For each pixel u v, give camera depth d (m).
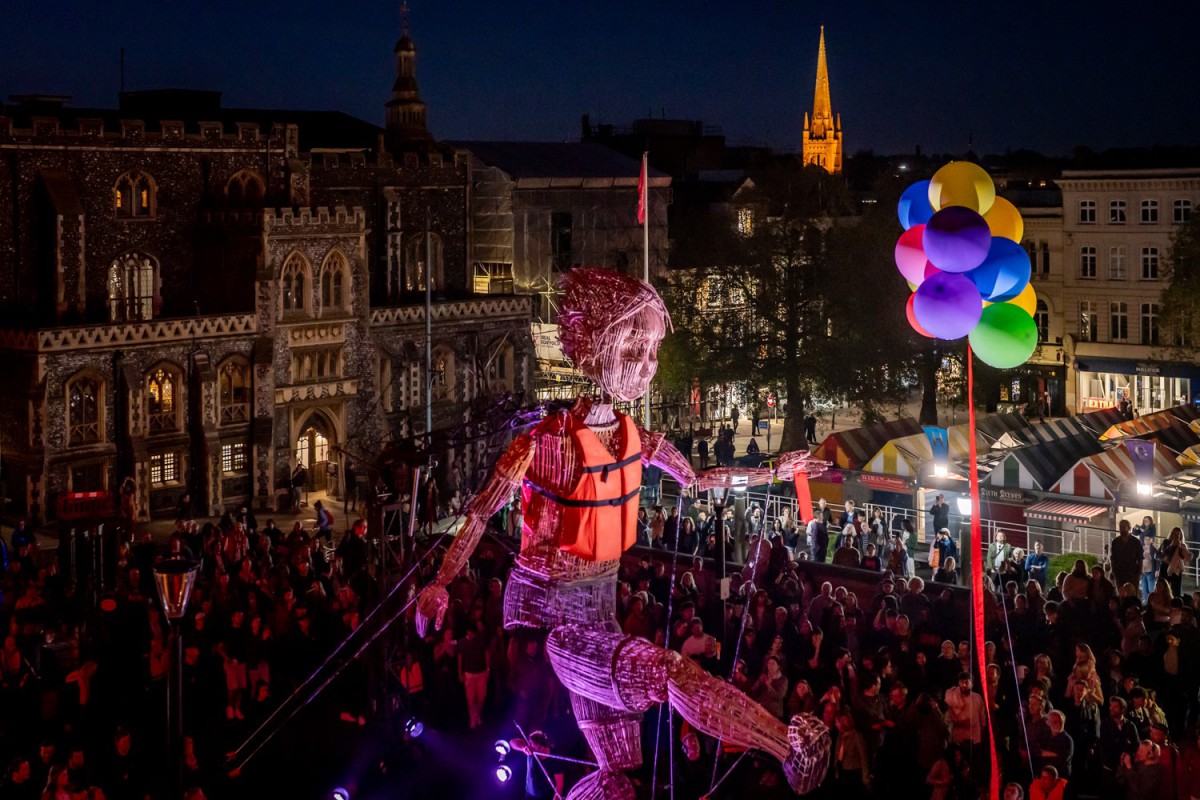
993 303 14.05
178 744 14.55
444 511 39.56
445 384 67.38
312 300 61.66
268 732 27.22
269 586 29.88
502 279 78.75
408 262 72.12
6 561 36.81
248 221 60.19
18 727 27.45
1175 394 80.94
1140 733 20.73
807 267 67.00
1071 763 20.64
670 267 85.19
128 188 60.47
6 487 54.84
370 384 64.06
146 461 56.50
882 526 38.44
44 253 57.66
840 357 65.88
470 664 25.56
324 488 63.12
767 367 66.56
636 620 23.50
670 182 84.56
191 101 73.56
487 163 79.25
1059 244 84.31
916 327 14.05
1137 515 41.97
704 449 60.34
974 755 20.59
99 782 24.31
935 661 23.31
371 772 24.77
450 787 23.56
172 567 14.15
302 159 65.81
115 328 55.44
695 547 33.31
